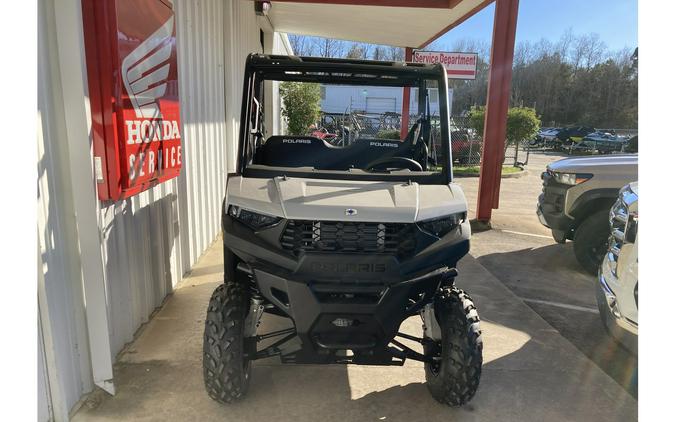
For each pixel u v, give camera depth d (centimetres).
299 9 934
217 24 625
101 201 292
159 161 350
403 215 256
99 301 275
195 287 461
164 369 316
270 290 248
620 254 315
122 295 334
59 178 258
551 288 503
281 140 335
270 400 288
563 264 583
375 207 259
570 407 294
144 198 375
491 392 306
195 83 521
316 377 314
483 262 587
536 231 748
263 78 337
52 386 252
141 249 370
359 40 1281
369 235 254
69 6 246
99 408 275
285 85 1307
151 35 329
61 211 260
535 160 2206
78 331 277
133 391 291
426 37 1155
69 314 268
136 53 303
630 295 297
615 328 325
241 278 289
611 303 316
